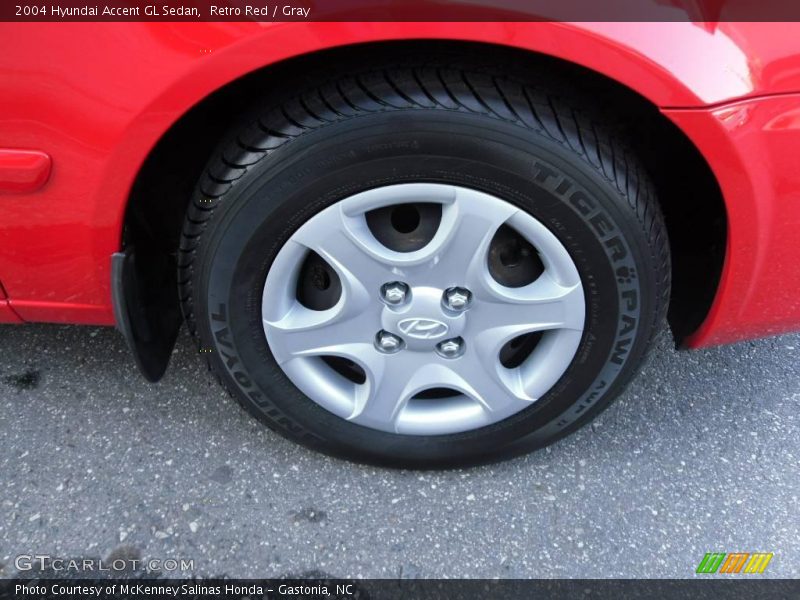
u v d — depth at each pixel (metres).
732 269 1.52
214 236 1.45
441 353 1.62
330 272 1.55
